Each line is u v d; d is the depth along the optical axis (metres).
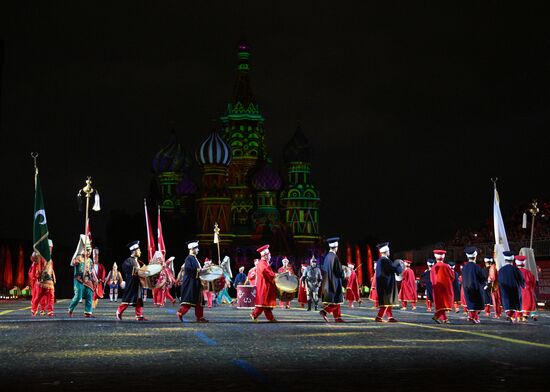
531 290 24.47
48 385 9.25
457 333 17.81
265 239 137.12
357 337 16.56
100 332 18.30
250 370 10.62
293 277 23.95
